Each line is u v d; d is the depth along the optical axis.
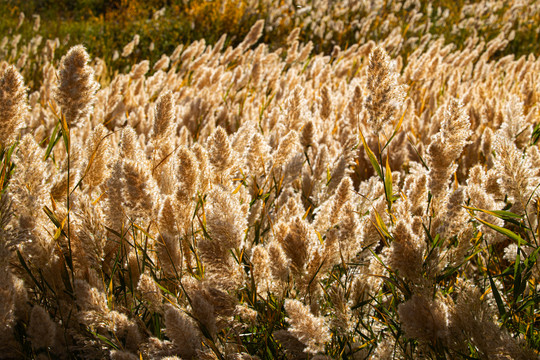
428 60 4.92
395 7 12.27
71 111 1.80
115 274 1.84
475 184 1.99
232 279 1.54
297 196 2.53
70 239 1.69
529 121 3.89
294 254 1.55
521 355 1.29
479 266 2.09
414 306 1.33
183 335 1.36
